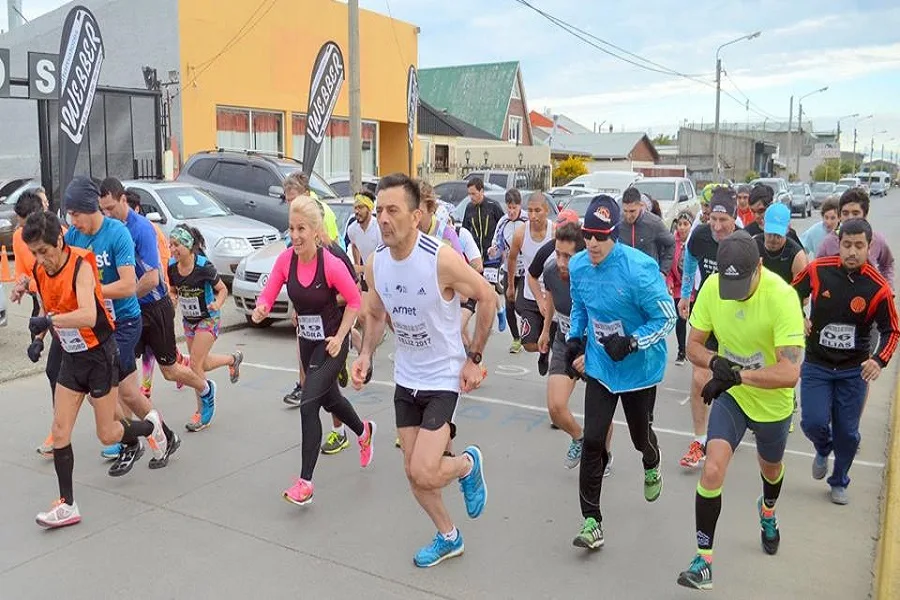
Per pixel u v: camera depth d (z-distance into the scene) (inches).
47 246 173.3
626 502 201.6
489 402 289.9
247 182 592.7
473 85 1923.0
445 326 159.9
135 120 709.3
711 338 179.5
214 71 769.6
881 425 269.6
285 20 847.7
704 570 153.3
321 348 201.3
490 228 381.7
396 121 1059.3
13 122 880.9
